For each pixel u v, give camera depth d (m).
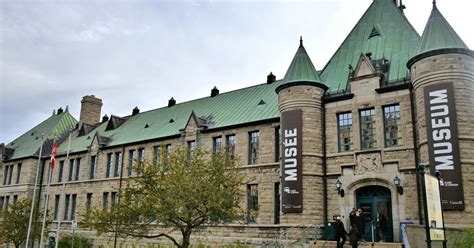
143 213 23.58
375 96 26.28
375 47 29.30
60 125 59.94
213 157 26.41
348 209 25.72
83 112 59.84
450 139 22.06
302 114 27.25
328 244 23.28
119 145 44.56
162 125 43.72
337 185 26.22
